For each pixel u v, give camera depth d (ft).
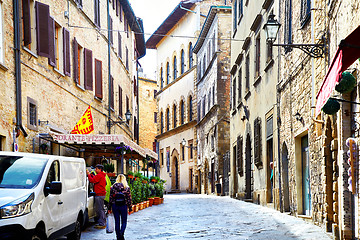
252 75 79.30
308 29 44.24
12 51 47.26
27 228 24.70
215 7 121.19
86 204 38.34
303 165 50.01
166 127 185.06
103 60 84.94
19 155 29.71
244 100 87.25
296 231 38.93
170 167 178.29
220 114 119.85
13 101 46.96
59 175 31.35
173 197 113.50
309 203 47.55
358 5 26.35
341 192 31.63
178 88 171.53
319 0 39.19
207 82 135.03
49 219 27.99
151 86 213.46
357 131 28.78
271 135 63.98
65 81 63.16
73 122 66.54
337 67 21.65
